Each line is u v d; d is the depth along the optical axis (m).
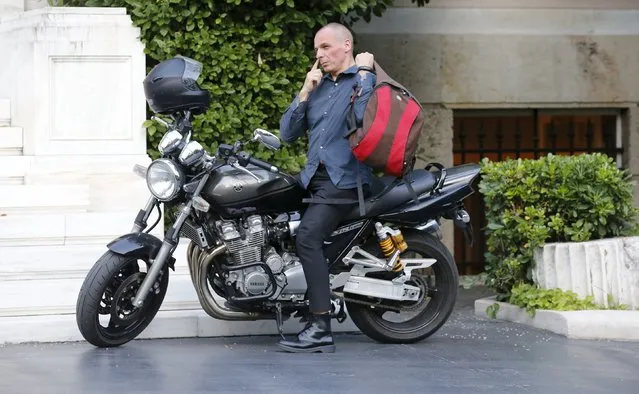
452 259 10.79
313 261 10.06
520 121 17.89
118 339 10.27
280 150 13.55
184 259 11.70
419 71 17.17
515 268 12.49
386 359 9.88
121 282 10.10
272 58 13.61
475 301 13.05
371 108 9.88
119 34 13.02
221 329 11.04
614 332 11.19
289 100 13.59
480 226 18.05
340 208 10.17
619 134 17.86
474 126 17.84
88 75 12.98
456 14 17.27
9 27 13.31
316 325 10.18
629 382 8.99
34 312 10.90
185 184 10.01
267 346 10.51
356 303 10.57
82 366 9.41
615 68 17.67
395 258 10.43
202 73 13.26
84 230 11.56
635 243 11.73
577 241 12.23
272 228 10.29
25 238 11.41
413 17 17.14
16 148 13.00
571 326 11.21
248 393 8.39
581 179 12.41
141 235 10.06
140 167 10.32
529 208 12.38
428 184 10.48
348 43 10.25
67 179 12.70
